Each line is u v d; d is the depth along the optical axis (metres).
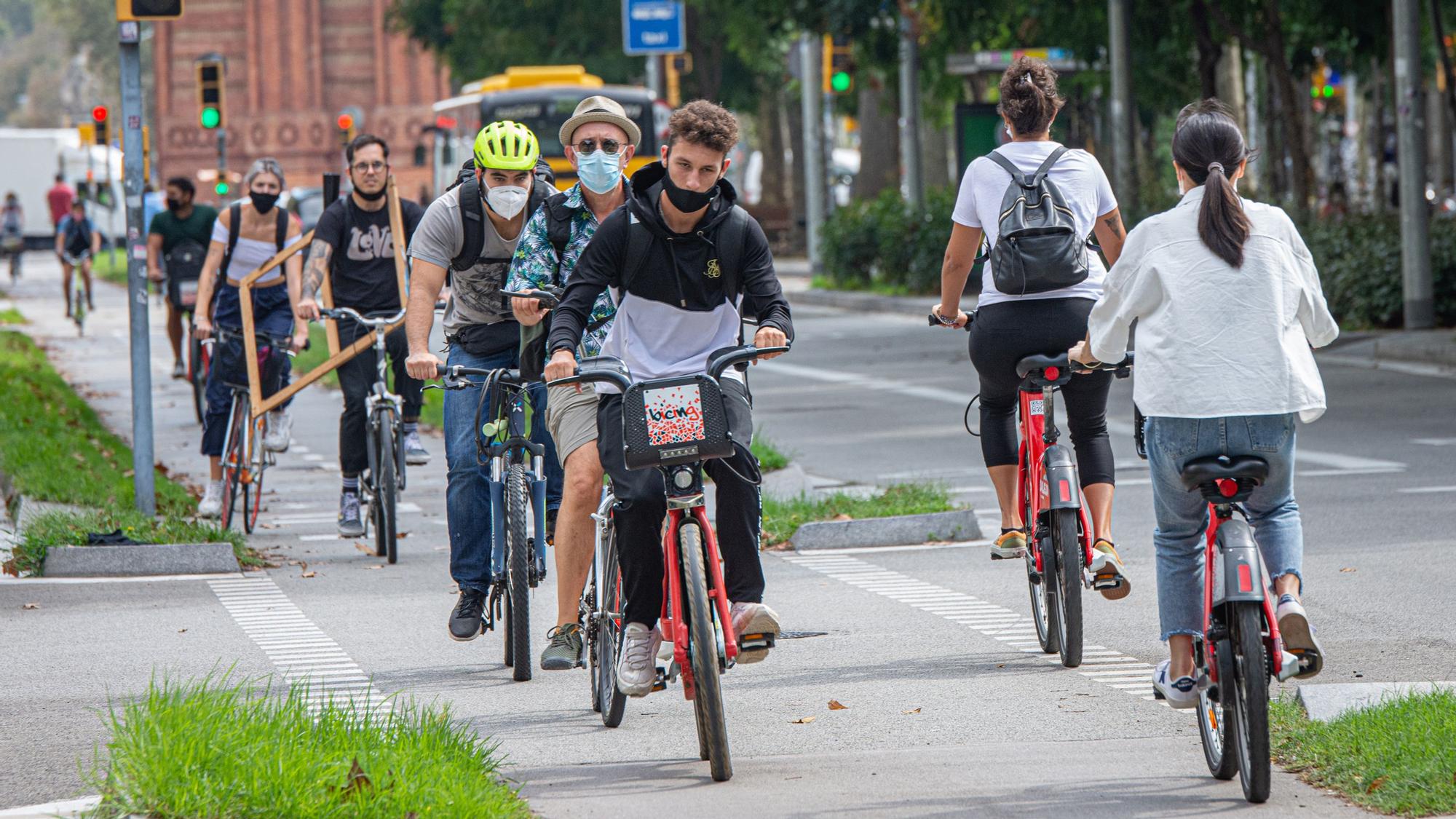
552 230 21.66
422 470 47.25
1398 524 33.12
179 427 56.25
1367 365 61.34
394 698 21.14
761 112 174.12
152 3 34.22
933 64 114.81
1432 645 23.52
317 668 24.05
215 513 37.50
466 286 24.12
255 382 35.38
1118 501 37.31
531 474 23.50
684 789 17.30
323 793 15.38
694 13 151.25
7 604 28.73
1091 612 26.80
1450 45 103.88
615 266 18.19
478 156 23.28
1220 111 17.28
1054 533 23.20
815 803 16.64
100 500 36.69
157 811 15.20
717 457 17.52
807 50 118.19
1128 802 16.55
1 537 34.31
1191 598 17.80
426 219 23.67
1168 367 16.75
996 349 23.17
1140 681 22.20
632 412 17.45
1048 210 22.53
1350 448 43.41
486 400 23.27
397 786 15.51
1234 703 16.55
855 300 101.88
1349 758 17.27
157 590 30.16
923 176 133.88
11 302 125.94
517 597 22.95
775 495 37.53
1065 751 18.83
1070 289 22.89
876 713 20.91
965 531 34.06
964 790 17.06
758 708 21.39
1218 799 16.61
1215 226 16.73
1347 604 26.30
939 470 43.25
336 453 50.97
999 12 97.44
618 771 18.20
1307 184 86.75
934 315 24.48
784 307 18.19
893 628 26.14
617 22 151.38
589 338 20.45
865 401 58.59
